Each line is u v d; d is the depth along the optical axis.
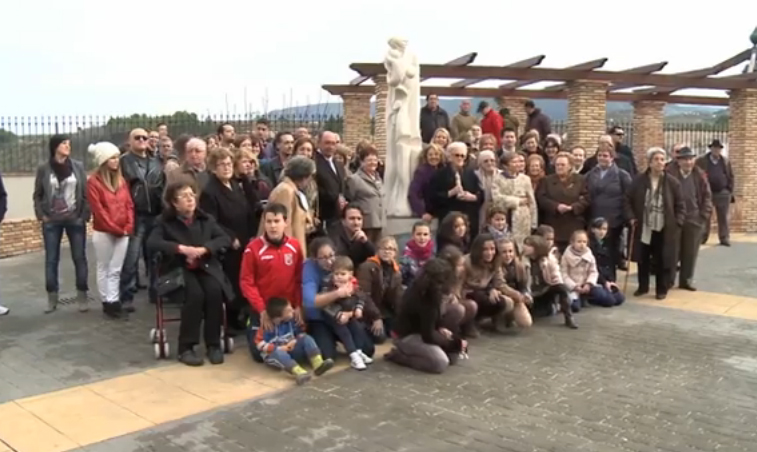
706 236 14.52
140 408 5.41
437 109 13.20
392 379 6.05
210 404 5.48
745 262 12.41
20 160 16.14
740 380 6.05
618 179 9.67
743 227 17.38
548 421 5.11
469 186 9.10
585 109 16.05
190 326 6.52
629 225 9.64
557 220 9.48
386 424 5.05
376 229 8.57
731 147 17.78
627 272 9.92
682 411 5.32
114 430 4.99
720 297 9.51
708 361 6.59
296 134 9.16
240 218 7.27
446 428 4.97
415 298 6.32
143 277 10.35
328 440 4.79
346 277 6.40
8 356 6.74
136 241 8.73
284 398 5.61
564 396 5.63
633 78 16.27
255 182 7.85
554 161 10.05
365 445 4.70
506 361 6.58
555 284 8.02
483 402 5.49
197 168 7.77
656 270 9.51
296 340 6.30
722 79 17.06
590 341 7.29
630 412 5.29
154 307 8.76
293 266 6.53
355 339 6.51
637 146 21.12
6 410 5.37
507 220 8.81
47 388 5.86
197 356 6.54
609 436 4.84
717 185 14.25
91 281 10.52
